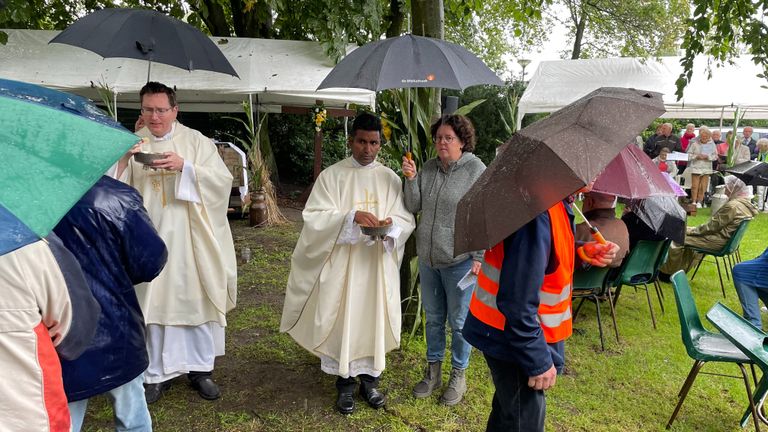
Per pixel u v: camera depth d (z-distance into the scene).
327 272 3.05
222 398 3.25
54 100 1.29
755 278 4.03
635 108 1.83
